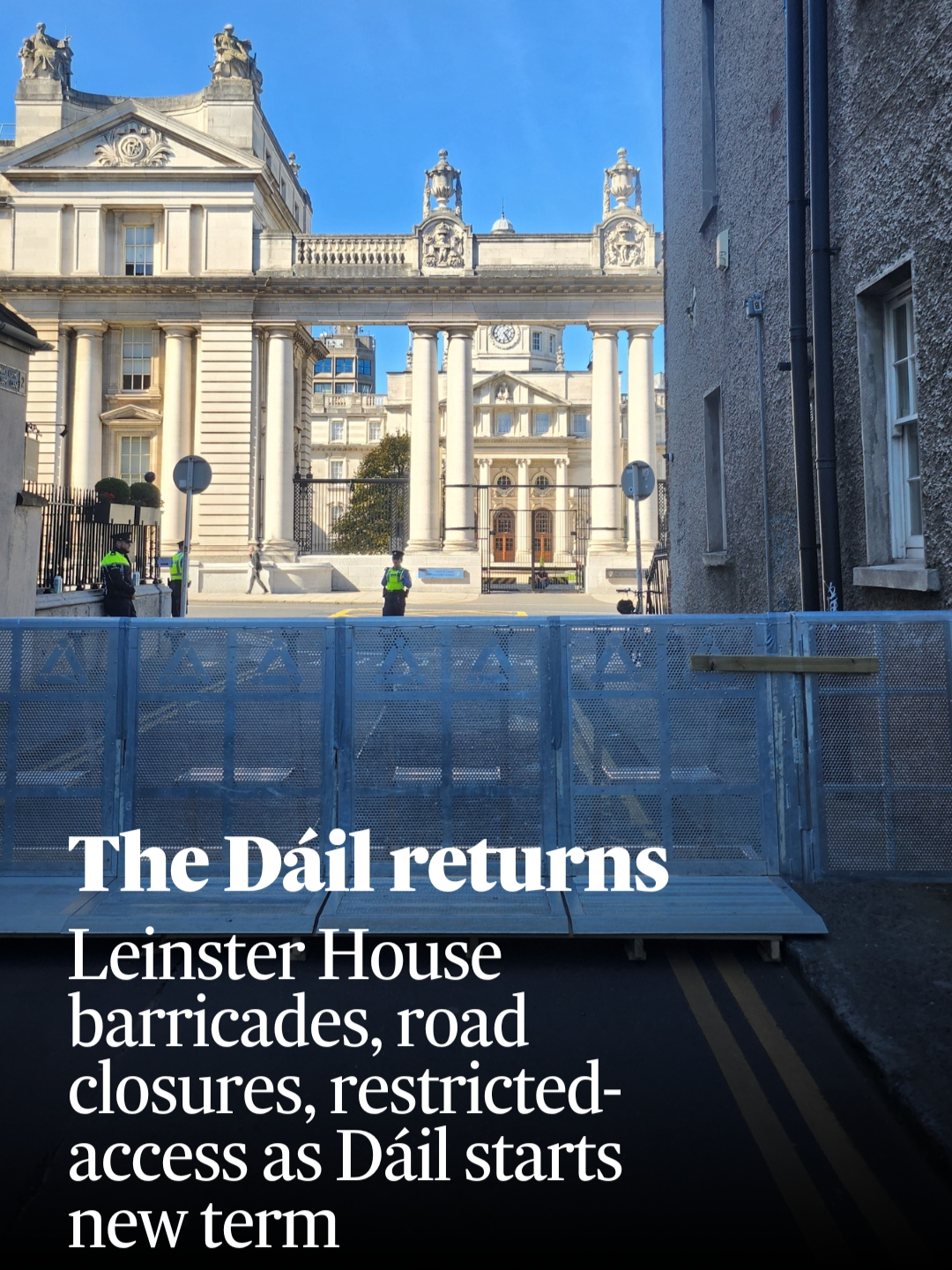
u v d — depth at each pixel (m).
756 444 9.05
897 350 6.63
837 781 5.28
